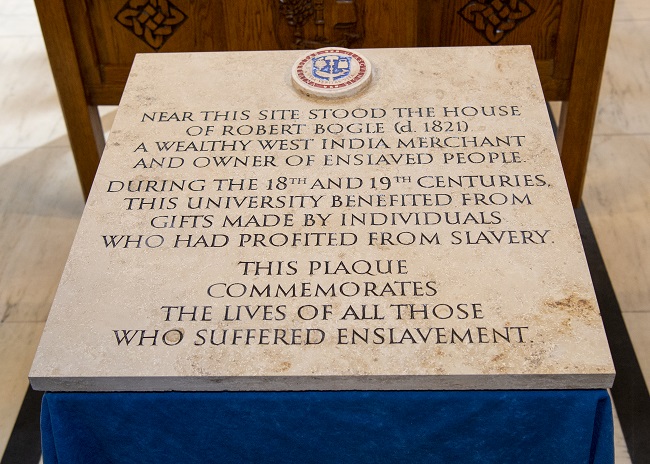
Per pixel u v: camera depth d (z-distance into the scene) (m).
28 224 1.65
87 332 0.91
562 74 1.50
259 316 0.92
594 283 1.49
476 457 0.95
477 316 0.91
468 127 1.12
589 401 0.88
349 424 0.91
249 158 1.08
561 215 1.00
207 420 0.91
